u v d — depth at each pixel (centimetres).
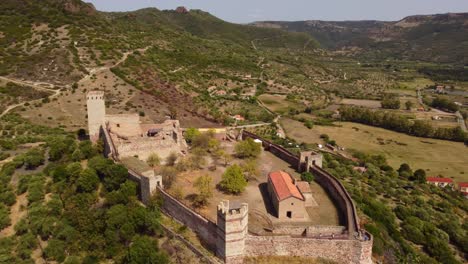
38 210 6297
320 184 6875
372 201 7631
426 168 14100
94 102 8606
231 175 6231
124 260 5109
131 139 7831
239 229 4566
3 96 12544
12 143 9406
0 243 5912
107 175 6538
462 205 10331
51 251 5572
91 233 5716
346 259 4738
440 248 6744
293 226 5159
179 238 5150
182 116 13562
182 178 6781
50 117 11631
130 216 5522
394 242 6300
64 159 7900
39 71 14312
